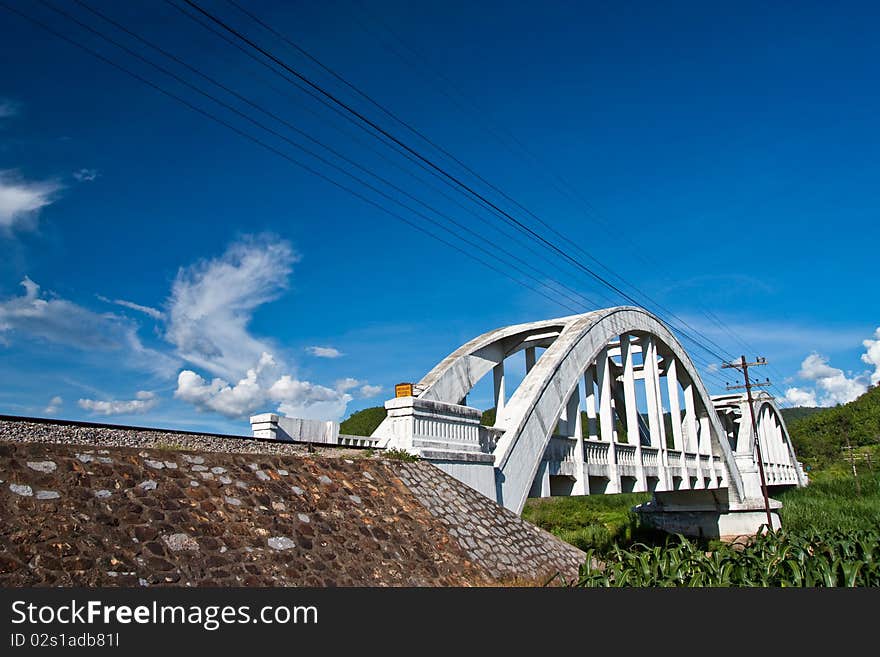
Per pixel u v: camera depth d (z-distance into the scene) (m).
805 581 13.65
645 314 33.03
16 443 9.98
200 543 10.38
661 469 31.56
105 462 10.73
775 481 59.78
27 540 8.67
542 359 24.48
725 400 59.09
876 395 121.19
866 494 56.38
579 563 19.30
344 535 12.82
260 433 17.30
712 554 15.12
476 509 17.67
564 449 23.95
